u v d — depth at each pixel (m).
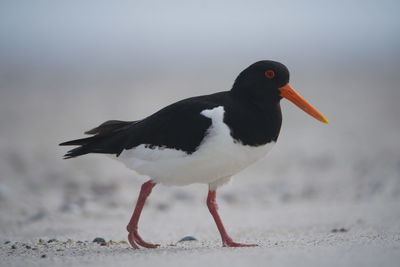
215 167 8.61
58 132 26.16
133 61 68.00
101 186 16.48
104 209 14.18
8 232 11.66
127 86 45.09
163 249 8.32
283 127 27.23
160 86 44.47
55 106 34.56
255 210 13.85
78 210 13.84
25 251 8.59
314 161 20.00
